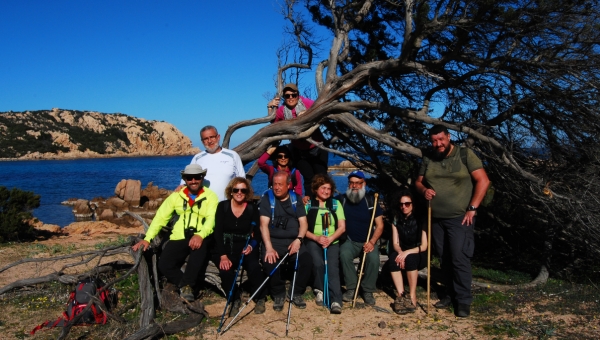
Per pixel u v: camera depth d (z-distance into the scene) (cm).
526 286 627
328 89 755
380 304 574
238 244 536
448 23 654
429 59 789
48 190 4025
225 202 538
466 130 707
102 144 12469
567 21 637
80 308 484
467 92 764
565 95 655
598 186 630
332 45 788
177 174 6238
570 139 684
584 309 538
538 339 458
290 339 466
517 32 655
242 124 816
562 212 660
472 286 627
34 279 566
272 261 532
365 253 568
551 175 689
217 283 595
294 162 769
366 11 821
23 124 11844
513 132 737
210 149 617
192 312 513
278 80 928
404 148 739
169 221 589
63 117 12875
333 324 506
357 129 760
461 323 507
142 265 519
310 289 610
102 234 1296
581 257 706
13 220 1076
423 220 566
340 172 3228
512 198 759
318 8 906
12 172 6806
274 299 546
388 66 724
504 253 826
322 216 562
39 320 507
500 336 468
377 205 579
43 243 1046
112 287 562
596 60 646
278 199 552
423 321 515
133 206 2548
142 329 447
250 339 466
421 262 550
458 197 531
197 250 534
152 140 13438
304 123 754
